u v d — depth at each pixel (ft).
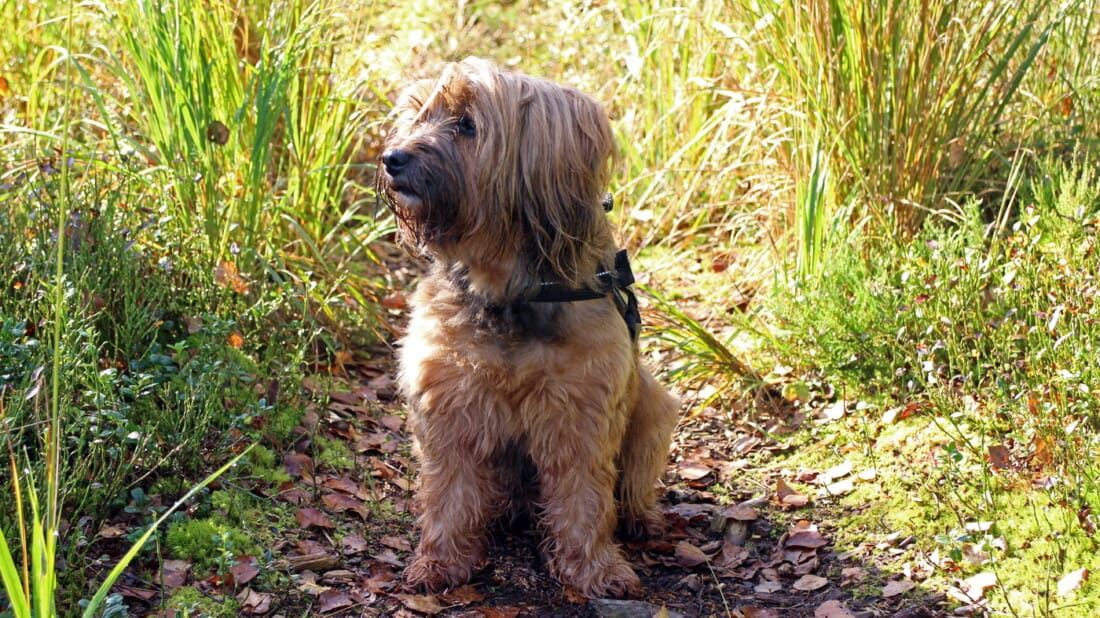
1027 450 7.42
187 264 7.99
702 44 10.02
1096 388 7.28
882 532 7.27
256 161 8.23
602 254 6.93
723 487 7.78
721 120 9.85
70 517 6.72
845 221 8.56
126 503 6.94
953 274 8.01
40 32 9.24
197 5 8.36
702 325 9.09
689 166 10.19
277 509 7.23
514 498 7.36
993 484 7.31
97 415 6.70
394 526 7.36
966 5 8.52
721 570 7.20
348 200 9.97
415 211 6.71
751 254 9.50
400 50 10.72
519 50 12.89
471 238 6.70
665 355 8.80
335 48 9.35
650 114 10.39
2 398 6.48
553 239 6.71
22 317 7.24
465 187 6.68
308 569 6.94
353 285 8.94
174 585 6.66
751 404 8.32
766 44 8.95
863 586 6.96
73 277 7.32
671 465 7.96
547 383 6.73
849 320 8.22
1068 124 9.05
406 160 6.64
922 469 7.56
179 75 8.13
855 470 7.70
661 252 9.94
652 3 10.38
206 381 7.31
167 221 7.92
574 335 6.72
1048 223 8.02
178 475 7.09
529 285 6.72
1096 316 7.42
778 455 7.99
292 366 7.75
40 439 6.68
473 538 7.07
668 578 7.17
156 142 8.20
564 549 7.00
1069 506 6.99
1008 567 6.86
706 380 8.54
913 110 8.52
